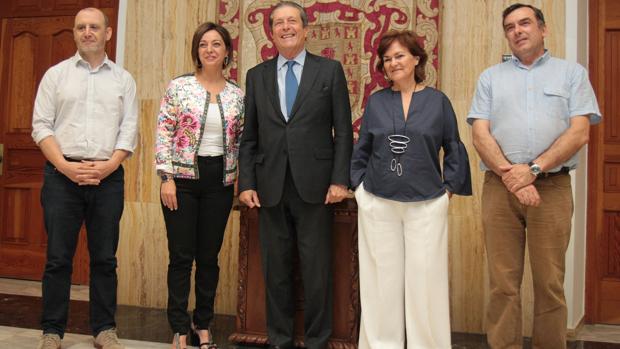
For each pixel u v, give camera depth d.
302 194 2.53
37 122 2.68
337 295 2.78
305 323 2.63
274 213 2.63
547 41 3.22
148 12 3.85
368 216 2.46
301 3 3.57
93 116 2.70
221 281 3.65
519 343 2.44
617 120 3.60
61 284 2.68
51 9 4.47
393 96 2.53
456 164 2.45
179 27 3.80
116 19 4.30
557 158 2.27
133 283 3.80
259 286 2.92
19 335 2.97
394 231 2.45
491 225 2.47
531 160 2.36
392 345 2.45
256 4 3.63
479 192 3.30
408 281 2.41
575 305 3.24
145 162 3.81
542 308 2.41
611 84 3.61
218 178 2.69
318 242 2.58
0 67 4.51
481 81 2.55
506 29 2.46
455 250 3.34
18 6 4.50
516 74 2.45
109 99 2.74
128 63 3.87
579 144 2.30
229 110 2.72
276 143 2.59
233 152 2.76
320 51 3.52
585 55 3.55
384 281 2.44
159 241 3.77
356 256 2.74
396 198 2.39
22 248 4.48
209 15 3.75
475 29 3.35
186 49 3.79
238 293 2.95
